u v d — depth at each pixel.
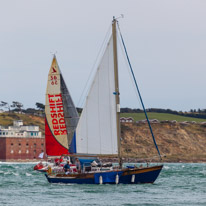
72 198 161.25
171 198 163.12
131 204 149.00
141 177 190.50
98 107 193.75
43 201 155.88
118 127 191.50
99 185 190.62
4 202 154.62
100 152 193.25
